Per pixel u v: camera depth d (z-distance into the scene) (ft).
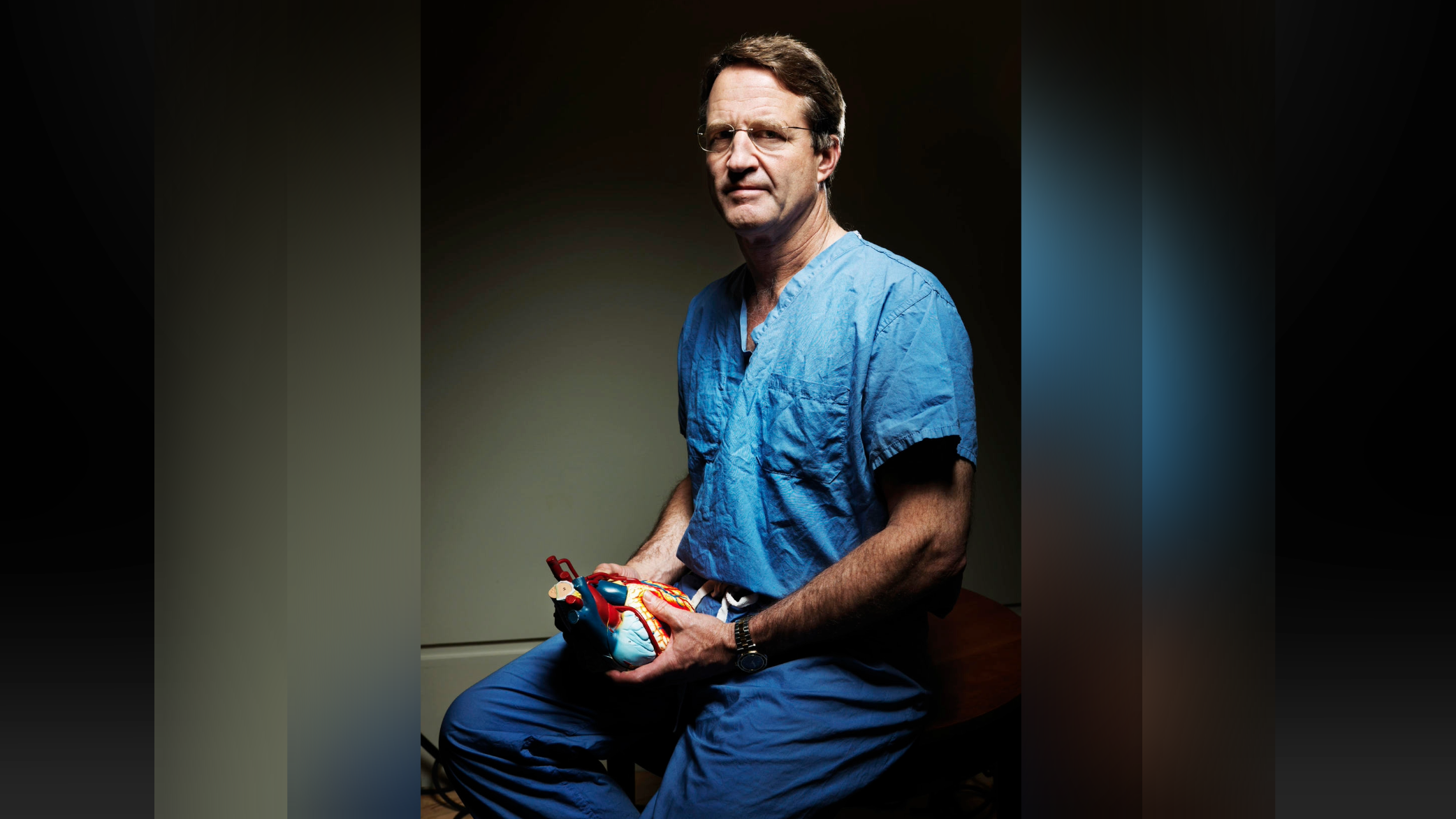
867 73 7.43
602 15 6.91
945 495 3.95
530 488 7.07
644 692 4.36
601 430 7.15
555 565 3.97
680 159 7.14
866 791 4.24
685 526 4.96
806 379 4.10
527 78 6.84
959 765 4.45
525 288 6.96
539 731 4.21
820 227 4.40
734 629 3.92
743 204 4.16
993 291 7.87
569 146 6.94
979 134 7.70
